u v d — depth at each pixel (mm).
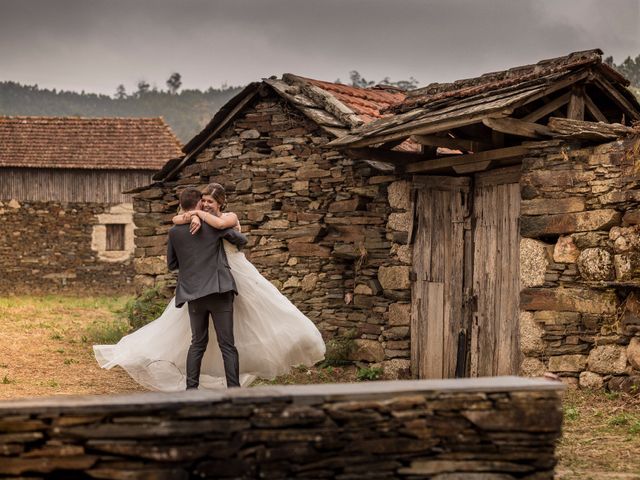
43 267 30438
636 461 6211
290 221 12430
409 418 4574
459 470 4625
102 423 4266
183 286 7645
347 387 4691
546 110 9250
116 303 24516
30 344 13141
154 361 8055
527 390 4691
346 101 12508
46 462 4234
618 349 8641
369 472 4523
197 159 13484
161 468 4273
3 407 4215
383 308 11344
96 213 30750
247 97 12719
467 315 10242
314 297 12156
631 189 8539
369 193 11523
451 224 10516
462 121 8945
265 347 7922
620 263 8594
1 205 30219
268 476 4391
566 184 8977
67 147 30938
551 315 9062
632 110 10086
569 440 6945
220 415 4348
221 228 7684
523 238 9328
